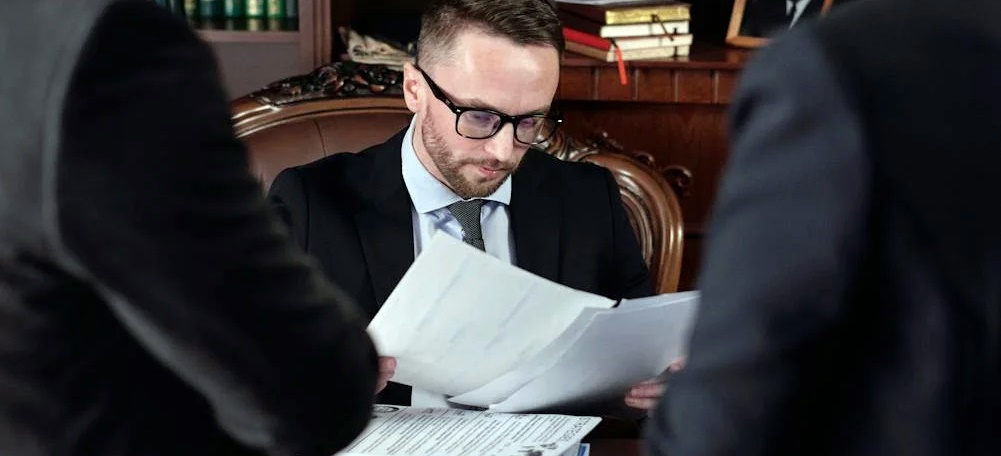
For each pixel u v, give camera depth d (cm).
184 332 82
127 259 79
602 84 262
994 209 79
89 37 78
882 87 80
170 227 80
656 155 271
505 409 150
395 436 140
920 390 80
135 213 79
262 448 91
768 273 82
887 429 82
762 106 84
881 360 82
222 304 82
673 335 150
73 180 77
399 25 284
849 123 79
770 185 82
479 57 163
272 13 274
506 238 182
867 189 79
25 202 79
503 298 142
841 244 79
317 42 260
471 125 165
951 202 79
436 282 138
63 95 77
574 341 142
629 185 206
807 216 80
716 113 268
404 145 180
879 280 81
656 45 263
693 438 86
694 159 271
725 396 84
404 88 175
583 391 153
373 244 176
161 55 81
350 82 209
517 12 163
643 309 143
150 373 89
